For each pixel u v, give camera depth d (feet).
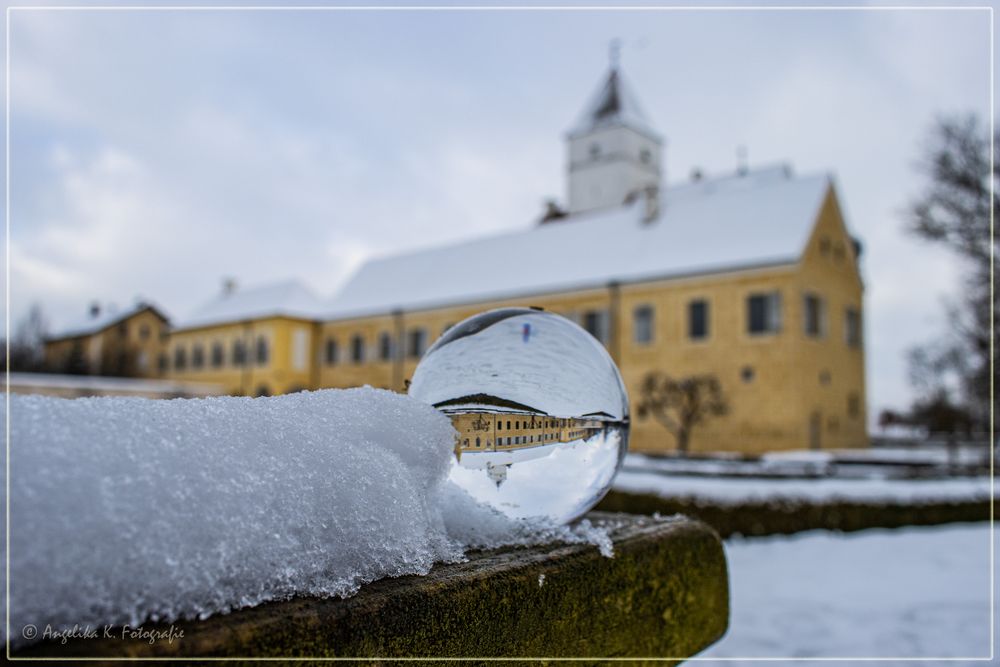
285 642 2.42
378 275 113.09
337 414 3.41
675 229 79.25
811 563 21.54
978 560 21.31
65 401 2.41
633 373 72.38
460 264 101.24
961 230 51.01
